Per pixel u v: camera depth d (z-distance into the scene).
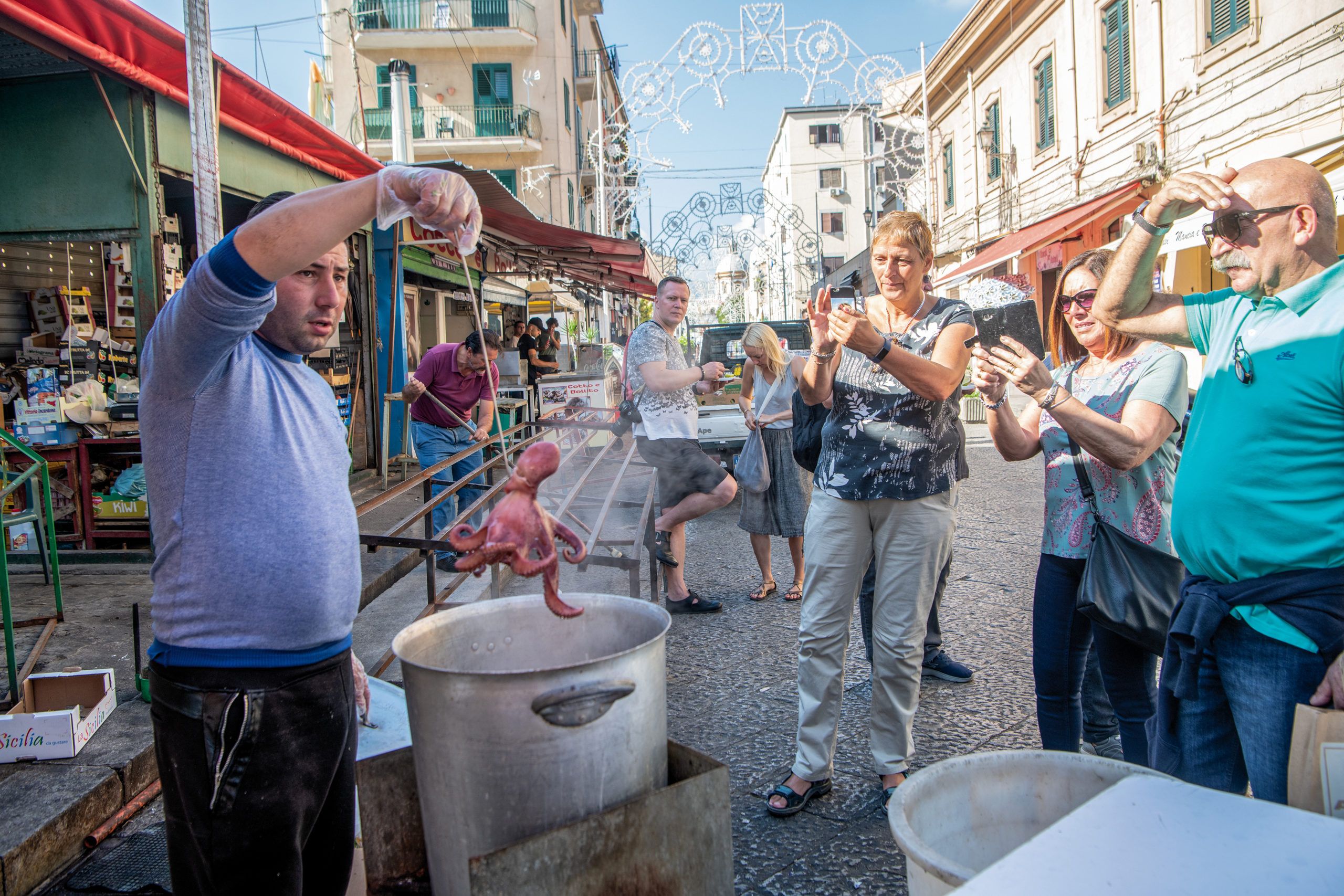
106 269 6.79
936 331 2.69
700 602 4.95
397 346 8.98
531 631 1.71
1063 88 15.52
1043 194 16.50
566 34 27.19
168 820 1.56
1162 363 2.36
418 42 23.81
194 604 1.47
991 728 3.29
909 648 2.73
